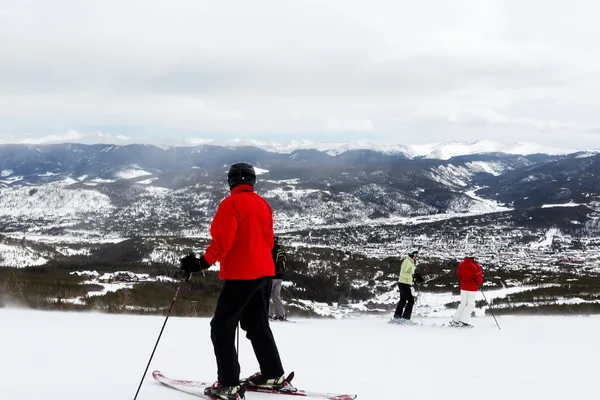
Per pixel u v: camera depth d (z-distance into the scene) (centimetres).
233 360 374
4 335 665
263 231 388
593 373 535
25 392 369
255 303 393
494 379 496
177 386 400
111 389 389
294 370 510
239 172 391
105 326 841
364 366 550
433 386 455
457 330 1027
